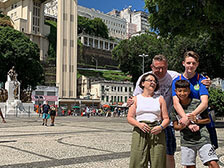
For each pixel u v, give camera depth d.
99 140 9.14
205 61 24.48
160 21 14.35
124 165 5.10
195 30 13.87
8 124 18.45
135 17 165.00
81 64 94.44
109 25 145.88
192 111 3.61
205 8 12.09
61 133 11.84
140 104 3.43
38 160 5.53
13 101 35.28
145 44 45.66
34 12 81.06
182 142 3.63
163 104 3.45
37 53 49.16
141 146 3.34
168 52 34.66
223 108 27.55
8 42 44.84
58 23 68.62
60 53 67.44
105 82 68.44
